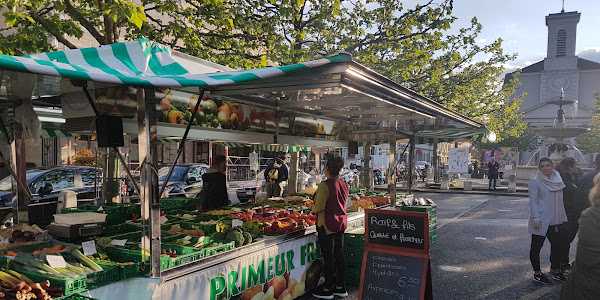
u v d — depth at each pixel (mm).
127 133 4305
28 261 3293
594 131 38594
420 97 5160
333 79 3871
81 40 15531
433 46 12750
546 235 6207
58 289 3010
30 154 18922
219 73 3557
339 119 8078
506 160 34938
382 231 4516
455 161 23734
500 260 7625
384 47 12297
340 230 5395
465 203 17156
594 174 6230
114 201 7984
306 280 5547
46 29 7598
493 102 21781
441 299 5594
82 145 19859
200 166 13781
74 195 9039
